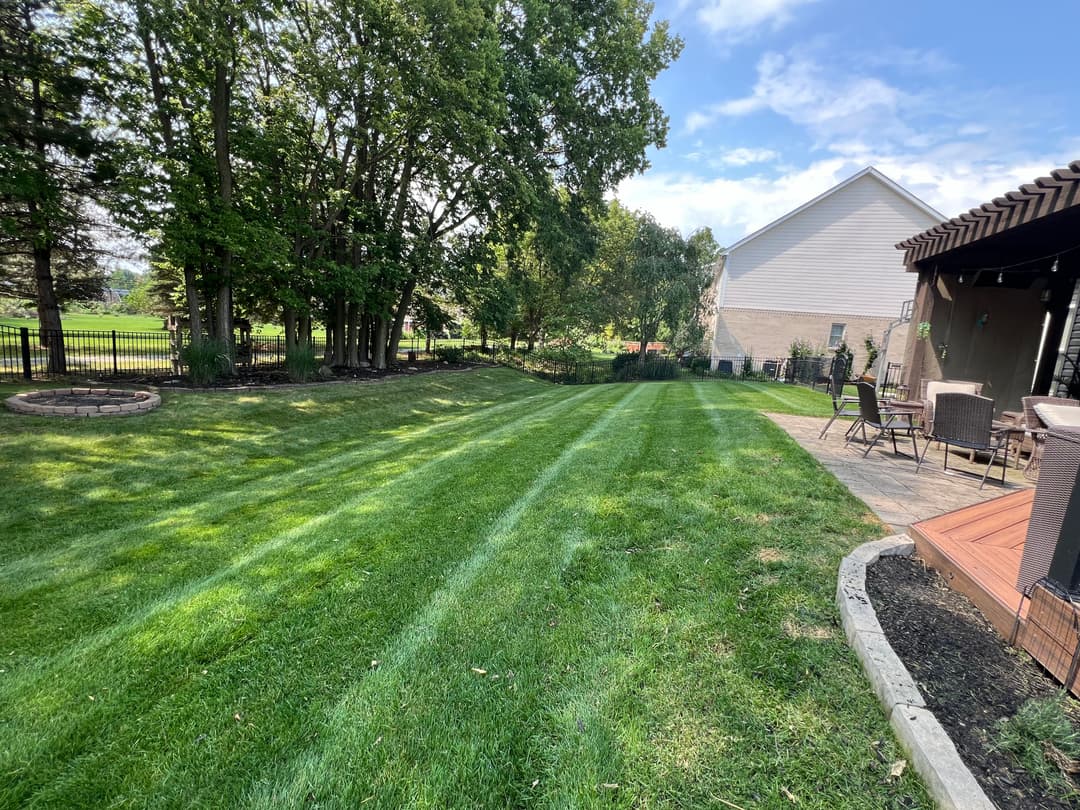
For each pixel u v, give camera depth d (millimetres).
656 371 19703
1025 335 7840
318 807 1384
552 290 22781
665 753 1527
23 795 1437
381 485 4438
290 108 9953
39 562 2996
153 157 8211
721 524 3203
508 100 12617
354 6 9094
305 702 1773
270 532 3422
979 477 4430
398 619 2283
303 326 12516
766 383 16188
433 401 10844
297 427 7297
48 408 6051
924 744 1413
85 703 1791
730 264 20062
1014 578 2180
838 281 19297
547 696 1775
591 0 14234
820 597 2318
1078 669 1576
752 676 1827
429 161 12164
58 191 8516
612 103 15445
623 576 2607
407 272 13289
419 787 1439
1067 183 4363
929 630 1985
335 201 11305
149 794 1434
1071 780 1319
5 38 8062
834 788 1384
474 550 2990
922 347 7578
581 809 1363
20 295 11961
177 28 7664
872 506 3529
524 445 5848
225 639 2160
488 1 10578
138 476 4820
